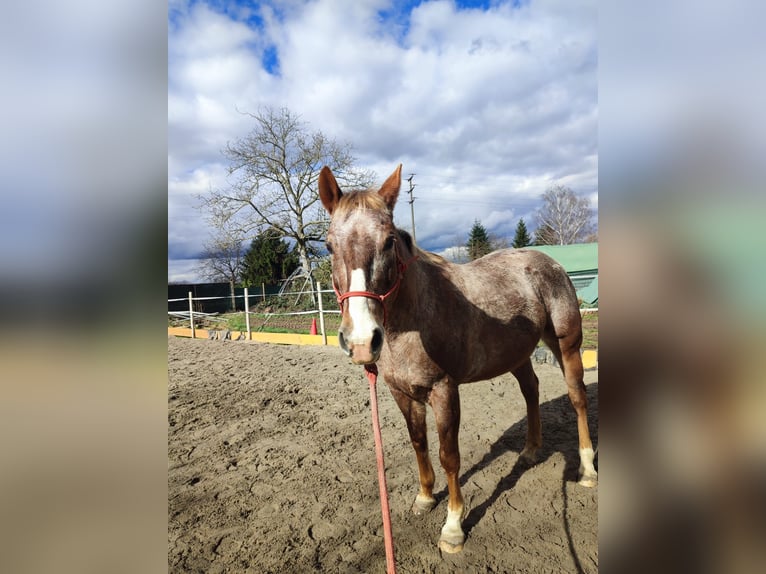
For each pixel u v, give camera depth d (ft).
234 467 11.53
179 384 20.74
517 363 9.59
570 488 9.63
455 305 8.07
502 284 9.37
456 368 7.88
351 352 5.78
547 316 10.10
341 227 6.33
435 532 8.31
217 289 81.66
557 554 7.52
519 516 8.68
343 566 7.49
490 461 11.08
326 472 10.99
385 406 16.21
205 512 9.36
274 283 98.22
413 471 10.84
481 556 7.55
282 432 13.96
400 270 6.75
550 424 13.38
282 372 22.66
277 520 8.96
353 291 5.96
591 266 47.93
